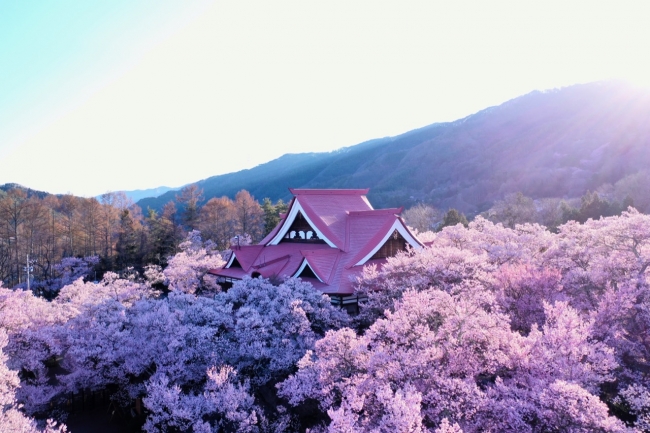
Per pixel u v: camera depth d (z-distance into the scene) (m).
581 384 11.06
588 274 18.61
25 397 19.28
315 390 13.40
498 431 10.26
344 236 28.20
